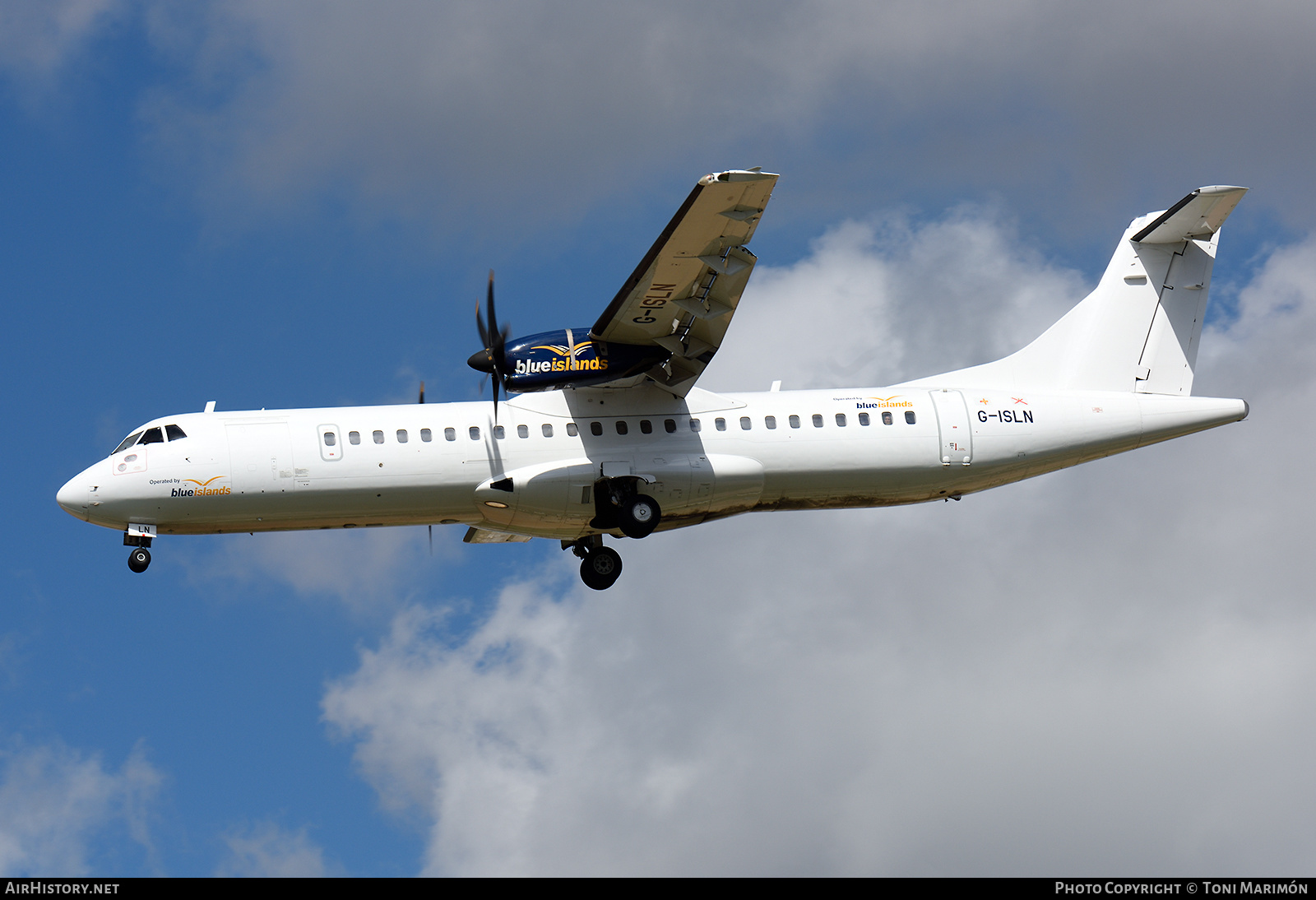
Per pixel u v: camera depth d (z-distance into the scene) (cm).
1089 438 8331
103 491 7388
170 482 7412
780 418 7938
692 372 7756
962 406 8169
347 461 7525
